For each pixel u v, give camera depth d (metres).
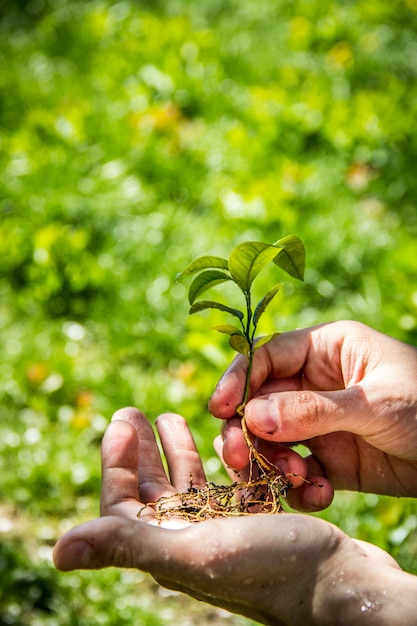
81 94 1.53
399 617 0.53
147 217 1.21
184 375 0.99
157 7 1.87
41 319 1.10
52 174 1.28
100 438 0.95
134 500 0.58
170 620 0.80
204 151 1.33
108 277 1.12
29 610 0.80
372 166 1.30
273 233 1.15
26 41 1.75
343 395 0.62
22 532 0.86
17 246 1.16
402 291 1.07
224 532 0.54
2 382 1.00
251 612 0.56
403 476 0.68
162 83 1.50
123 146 1.34
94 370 1.02
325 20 1.70
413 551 0.82
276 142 1.34
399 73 1.58
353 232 1.14
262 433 0.62
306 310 1.08
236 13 1.79
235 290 1.07
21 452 0.92
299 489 0.65
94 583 0.82
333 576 0.54
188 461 0.63
